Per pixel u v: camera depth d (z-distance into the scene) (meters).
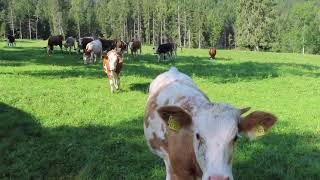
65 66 27.94
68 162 9.59
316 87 22.44
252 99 18.34
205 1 159.88
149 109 7.07
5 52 38.00
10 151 10.27
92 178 8.78
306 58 51.00
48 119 13.37
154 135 6.80
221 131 4.69
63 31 126.75
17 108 14.76
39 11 129.62
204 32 126.56
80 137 11.51
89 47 31.05
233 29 139.62
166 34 124.81
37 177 8.91
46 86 19.77
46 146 10.58
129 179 8.68
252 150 10.44
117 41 41.47
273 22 98.56
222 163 4.55
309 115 15.15
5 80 21.14
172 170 5.95
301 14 102.00
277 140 11.44
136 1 131.50
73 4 136.25
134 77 23.19
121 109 15.21
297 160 9.86
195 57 42.75
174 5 121.69
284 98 18.83
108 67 18.58
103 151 10.30
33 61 30.48
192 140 5.27
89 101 16.53
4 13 125.69
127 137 11.48
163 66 30.62
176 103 6.23
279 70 30.39
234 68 30.97
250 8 98.44
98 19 139.38
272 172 8.95
